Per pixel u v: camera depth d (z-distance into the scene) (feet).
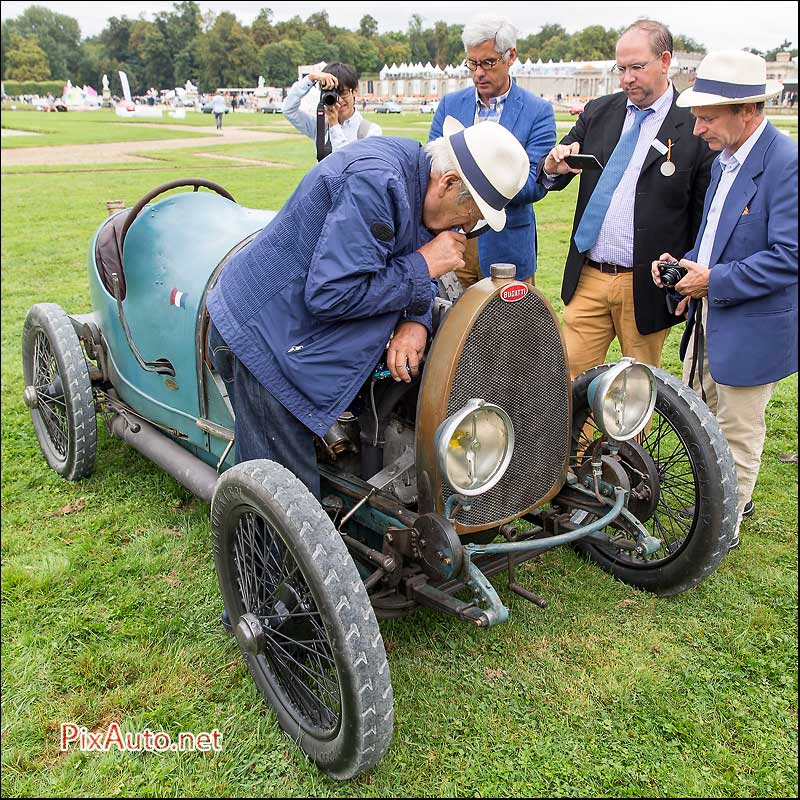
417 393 8.84
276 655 8.27
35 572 10.94
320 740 7.61
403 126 100.07
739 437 10.95
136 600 10.36
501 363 8.13
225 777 7.71
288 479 7.47
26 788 7.66
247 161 67.72
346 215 7.29
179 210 11.71
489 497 8.50
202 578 10.82
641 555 9.26
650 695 8.57
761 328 10.11
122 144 89.25
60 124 138.00
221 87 354.74
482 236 13.74
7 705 8.64
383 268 7.48
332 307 7.34
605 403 8.54
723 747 7.95
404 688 8.68
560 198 46.96
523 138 13.33
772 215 9.71
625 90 11.31
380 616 8.14
